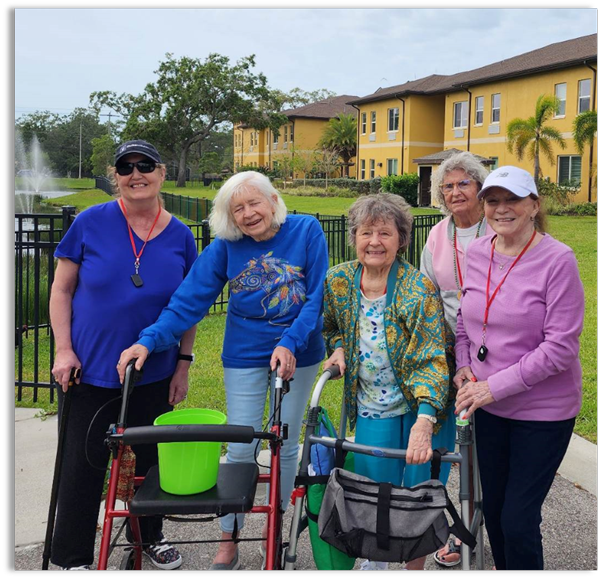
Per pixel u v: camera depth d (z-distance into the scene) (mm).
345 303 2898
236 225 3104
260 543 3580
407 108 37844
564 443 2721
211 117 57812
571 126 26906
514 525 2662
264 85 57469
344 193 41375
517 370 2602
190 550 3535
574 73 26797
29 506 3936
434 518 2449
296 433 3322
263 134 62875
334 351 2979
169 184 62469
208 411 2748
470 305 2809
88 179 73812
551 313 2600
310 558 3486
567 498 4027
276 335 3158
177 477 2430
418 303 2764
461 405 2639
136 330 3086
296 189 44406
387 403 2854
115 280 3051
